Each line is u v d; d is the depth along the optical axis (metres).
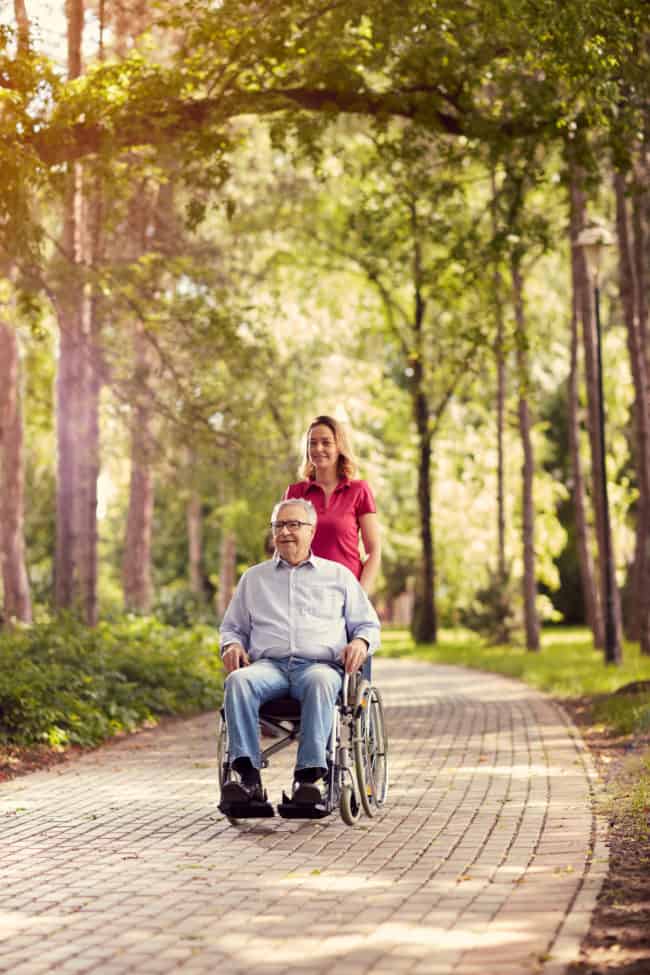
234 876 6.05
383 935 4.88
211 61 13.98
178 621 31.48
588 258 21.00
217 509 38.53
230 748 7.25
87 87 13.45
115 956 4.68
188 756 11.33
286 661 7.61
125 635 19.52
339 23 13.22
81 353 17.52
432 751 11.22
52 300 15.58
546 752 10.86
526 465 30.66
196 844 6.91
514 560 44.50
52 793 9.00
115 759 11.16
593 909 5.15
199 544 45.34
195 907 5.43
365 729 7.81
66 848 6.82
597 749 10.98
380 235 20.98
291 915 5.25
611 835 6.79
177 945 4.81
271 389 20.28
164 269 16.88
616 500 40.75
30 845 6.93
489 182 29.55
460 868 6.11
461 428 44.81
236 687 7.30
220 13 13.20
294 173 31.50
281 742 7.52
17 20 13.28
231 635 7.78
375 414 38.47
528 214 17.17
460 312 29.98
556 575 45.59
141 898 5.61
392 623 73.69
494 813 7.71
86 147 13.88
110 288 16.03
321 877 5.98
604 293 33.38
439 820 7.54
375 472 40.41
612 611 21.31
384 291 34.03
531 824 7.26
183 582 52.94
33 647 15.54
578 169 18.34
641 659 22.50
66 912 5.38
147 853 6.66
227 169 14.24
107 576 54.00
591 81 13.28
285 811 7.10
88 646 16.34
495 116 15.51
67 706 12.73
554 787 8.71
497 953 4.56
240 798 7.11
